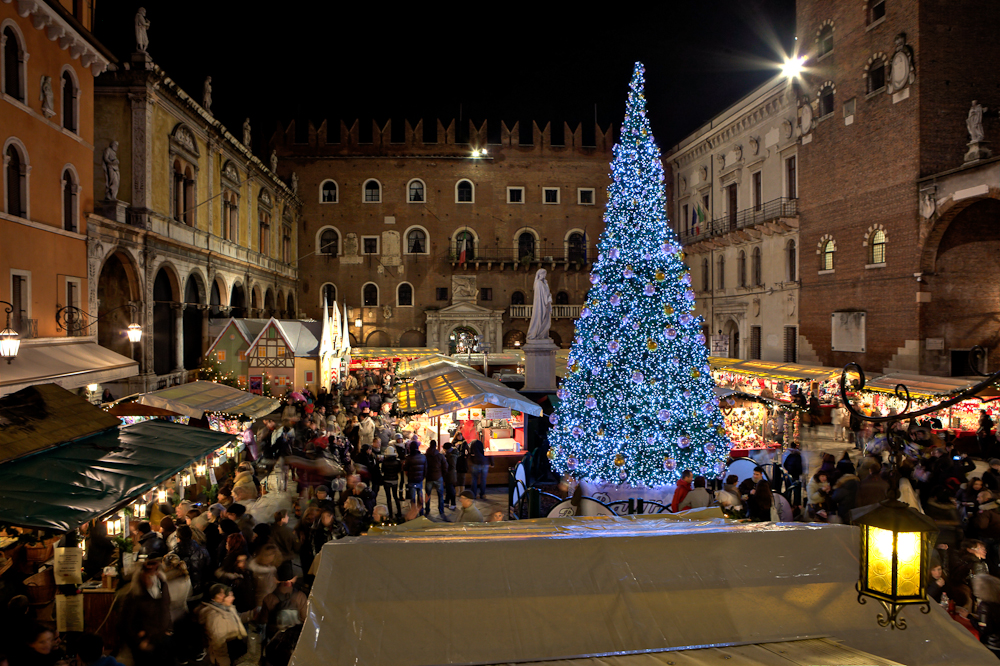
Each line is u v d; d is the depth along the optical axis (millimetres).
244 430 17906
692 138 47906
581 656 3990
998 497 10781
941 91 27500
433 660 3906
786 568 4730
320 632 4031
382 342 52406
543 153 53500
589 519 6371
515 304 53375
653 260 14867
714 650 4062
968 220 26844
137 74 24328
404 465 15570
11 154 16359
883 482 10930
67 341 17906
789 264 36938
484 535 5277
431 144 53000
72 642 6094
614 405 14664
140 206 24406
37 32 17203
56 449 10422
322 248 52094
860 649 4215
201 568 8867
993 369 27234
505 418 19938
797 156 35656
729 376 35281
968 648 4289
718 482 14328
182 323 27984
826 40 33594
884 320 29328
